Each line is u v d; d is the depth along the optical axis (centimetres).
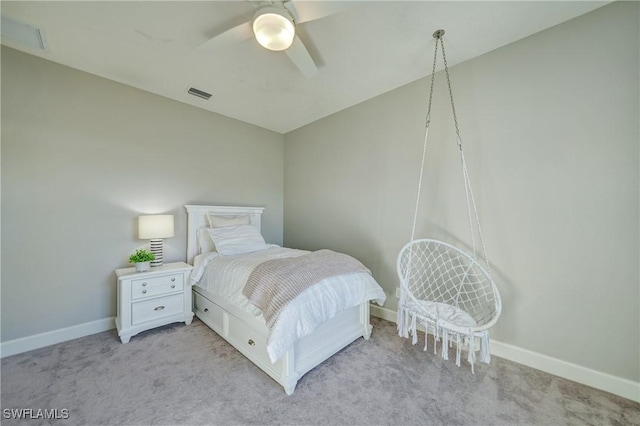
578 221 181
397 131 279
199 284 265
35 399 155
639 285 162
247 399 158
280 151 423
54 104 227
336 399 159
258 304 179
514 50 207
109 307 253
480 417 146
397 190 279
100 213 250
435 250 247
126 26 189
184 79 260
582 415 148
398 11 177
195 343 225
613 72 170
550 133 191
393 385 172
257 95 295
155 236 256
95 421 140
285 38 156
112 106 259
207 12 176
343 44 211
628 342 164
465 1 169
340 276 212
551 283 190
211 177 337
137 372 183
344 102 314
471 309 225
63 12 175
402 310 194
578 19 181
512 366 196
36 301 218
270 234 408
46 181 223
